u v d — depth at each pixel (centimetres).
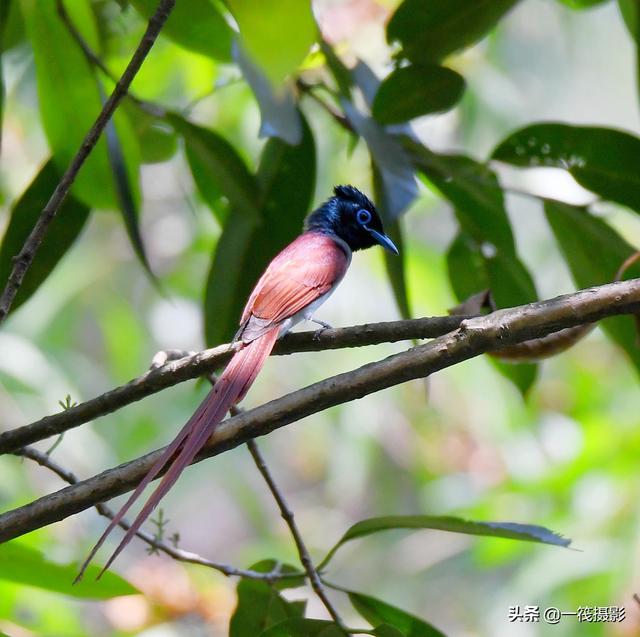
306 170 891
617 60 1998
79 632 972
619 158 838
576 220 869
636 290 538
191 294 1766
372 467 1897
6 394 1485
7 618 925
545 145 850
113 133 791
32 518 549
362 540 1923
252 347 644
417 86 838
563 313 542
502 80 1672
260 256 877
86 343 2008
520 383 897
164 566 1256
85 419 630
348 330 646
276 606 718
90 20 884
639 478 1403
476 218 886
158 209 1827
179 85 1337
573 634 1376
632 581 1327
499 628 1449
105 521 1673
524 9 1808
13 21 978
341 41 1041
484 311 729
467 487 1641
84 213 866
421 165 894
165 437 1725
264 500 2017
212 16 806
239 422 558
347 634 622
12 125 1480
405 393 1744
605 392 1655
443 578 1880
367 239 914
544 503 1459
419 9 855
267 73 471
